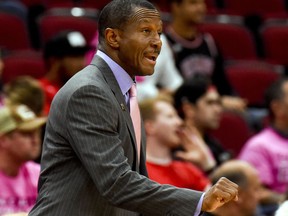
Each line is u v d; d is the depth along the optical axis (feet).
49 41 41.98
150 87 42.73
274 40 60.13
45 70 46.47
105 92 20.42
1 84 46.73
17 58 48.78
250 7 64.28
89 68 20.99
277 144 42.93
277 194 40.27
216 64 50.52
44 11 57.31
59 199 20.30
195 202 19.34
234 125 46.96
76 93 20.22
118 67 21.03
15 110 34.04
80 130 20.01
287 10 66.13
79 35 42.24
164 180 35.83
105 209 20.63
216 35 57.88
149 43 20.68
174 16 49.14
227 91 50.88
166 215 19.58
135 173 19.81
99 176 19.75
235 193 19.12
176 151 39.32
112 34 20.88
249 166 34.01
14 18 52.90
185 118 41.55
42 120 34.19
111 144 19.98
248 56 58.44
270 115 43.73
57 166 20.52
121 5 20.80
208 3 62.90
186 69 48.91
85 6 58.75
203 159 39.11
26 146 33.91
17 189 34.50
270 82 55.11
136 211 19.89
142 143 21.98
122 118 20.61
